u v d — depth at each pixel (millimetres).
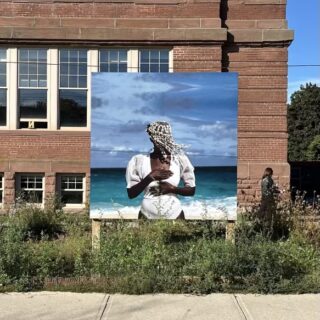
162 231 9641
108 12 17766
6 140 17625
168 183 9969
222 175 9922
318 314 6645
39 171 17578
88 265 8508
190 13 17734
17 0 17672
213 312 6703
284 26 17953
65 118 17938
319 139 57156
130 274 8062
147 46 17781
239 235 9023
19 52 17891
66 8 17750
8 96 17828
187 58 17703
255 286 7676
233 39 17859
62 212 14289
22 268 8062
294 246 8734
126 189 9984
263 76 17938
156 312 6695
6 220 12312
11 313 6652
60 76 17922
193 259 8367
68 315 6574
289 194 15391
